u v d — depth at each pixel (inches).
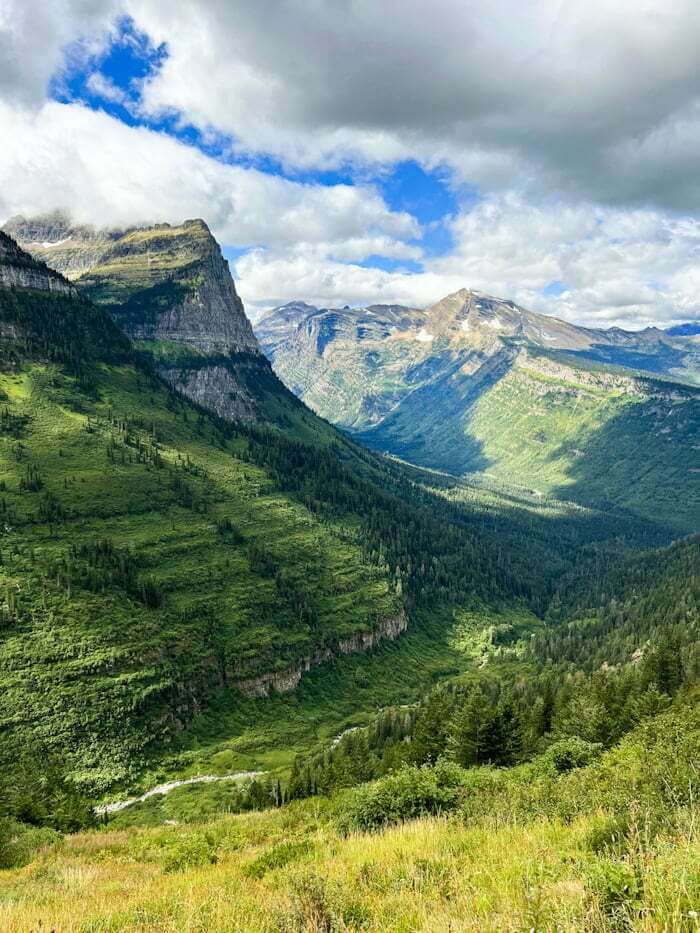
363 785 1275.8
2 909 735.1
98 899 824.3
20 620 5472.4
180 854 1275.8
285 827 1628.9
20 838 2112.5
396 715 4940.9
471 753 2559.1
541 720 3474.4
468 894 459.8
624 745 1701.5
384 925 454.6
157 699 5482.3
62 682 5157.5
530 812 896.9
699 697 2871.6
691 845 416.2
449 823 892.6
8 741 4606.3
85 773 4638.3
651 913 333.1
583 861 448.1
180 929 540.4
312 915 497.0
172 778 4923.7
